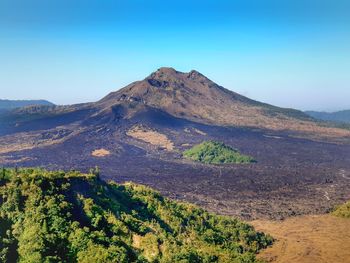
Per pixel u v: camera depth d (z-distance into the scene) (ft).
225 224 496.64
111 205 397.60
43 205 343.67
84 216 357.20
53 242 315.58
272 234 549.54
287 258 459.73
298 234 554.46
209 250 398.42
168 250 360.28
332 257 467.93
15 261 306.55
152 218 425.28
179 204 496.64
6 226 331.16
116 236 345.92
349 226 598.75
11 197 347.36
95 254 307.17
